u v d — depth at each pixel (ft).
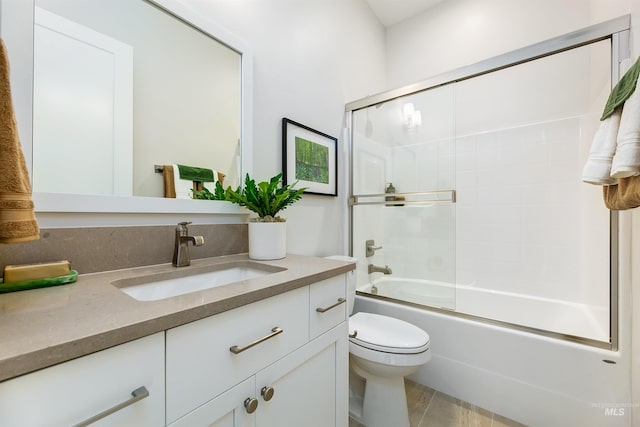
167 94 3.36
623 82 3.07
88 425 1.37
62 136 2.57
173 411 1.71
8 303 1.83
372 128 6.93
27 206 1.71
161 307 1.77
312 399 2.87
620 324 3.86
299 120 5.30
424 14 8.01
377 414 4.23
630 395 3.70
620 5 4.42
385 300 6.19
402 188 7.17
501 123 6.86
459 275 7.48
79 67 2.69
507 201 6.83
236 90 4.10
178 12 3.42
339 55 6.52
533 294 6.50
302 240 5.39
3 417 1.16
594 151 3.29
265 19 4.62
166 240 3.27
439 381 5.17
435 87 6.29
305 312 2.76
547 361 4.23
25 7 2.39
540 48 4.89
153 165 3.22
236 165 4.08
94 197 2.73
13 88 2.32
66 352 1.29
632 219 3.78
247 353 2.18
